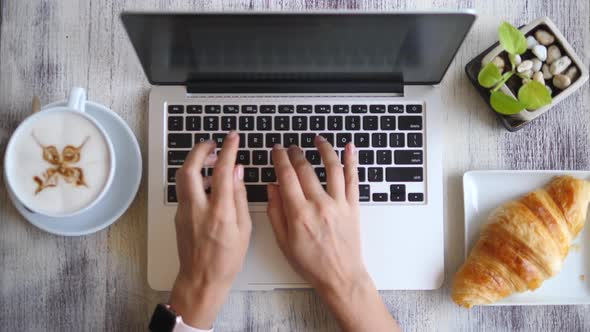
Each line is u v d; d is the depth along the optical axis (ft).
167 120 2.03
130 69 2.12
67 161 1.86
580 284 2.05
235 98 2.04
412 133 2.04
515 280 1.91
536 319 2.09
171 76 2.02
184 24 1.67
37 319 2.06
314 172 1.95
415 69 1.98
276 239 1.96
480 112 2.13
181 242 1.91
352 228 1.92
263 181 2.03
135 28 1.69
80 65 2.12
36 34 2.12
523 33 1.96
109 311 2.07
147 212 2.09
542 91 1.82
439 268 2.03
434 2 2.13
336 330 2.08
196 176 1.87
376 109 2.04
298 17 1.63
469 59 2.13
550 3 2.12
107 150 1.87
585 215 1.98
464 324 2.08
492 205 2.08
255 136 2.04
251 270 2.03
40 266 2.07
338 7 2.13
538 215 1.94
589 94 2.12
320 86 2.06
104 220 2.00
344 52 1.87
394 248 2.03
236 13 1.62
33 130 1.86
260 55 1.89
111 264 2.08
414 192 2.03
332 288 1.90
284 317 2.08
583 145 2.12
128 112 2.11
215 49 1.83
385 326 1.90
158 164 2.02
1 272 2.06
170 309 1.88
